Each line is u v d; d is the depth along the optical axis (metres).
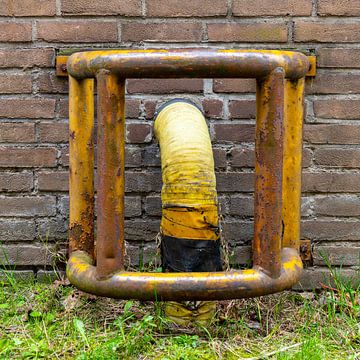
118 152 1.74
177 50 1.69
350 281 2.49
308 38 2.47
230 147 2.52
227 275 1.78
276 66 1.70
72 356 1.94
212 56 1.67
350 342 2.06
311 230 2.55
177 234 1.97
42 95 2.49
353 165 2.52
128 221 2.55
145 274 1.79
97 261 1.80
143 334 2.03
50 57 2.47
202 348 1.98
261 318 2.25
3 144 2.51
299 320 2.24
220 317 2.16
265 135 1.74
